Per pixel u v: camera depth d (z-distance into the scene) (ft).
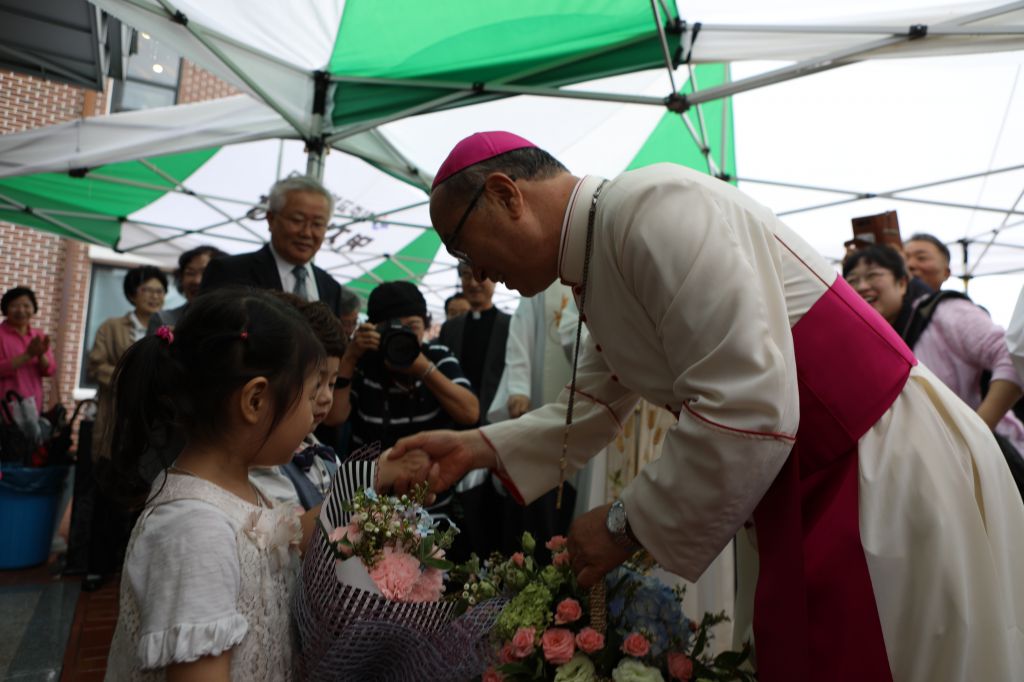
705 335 3.86
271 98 12.20
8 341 16.76
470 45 11.40
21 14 13.29
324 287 10.39
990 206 18.11
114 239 24.57
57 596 12.35
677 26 10.57
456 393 9.32
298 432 4.02
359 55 11.98
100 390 11.23
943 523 3.93
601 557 4.40
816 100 15.38
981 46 9.19
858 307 4.43
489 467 5.74
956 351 8.69
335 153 19.07
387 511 3.85
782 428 3.78
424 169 17.65
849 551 3.98
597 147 18.62
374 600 3.57
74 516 13.96
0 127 29.78
